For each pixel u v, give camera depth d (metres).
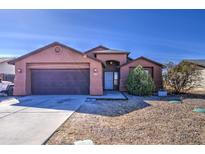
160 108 10.02
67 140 5.36
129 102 12.70
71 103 11.93
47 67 16.72
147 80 17.33
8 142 5.18
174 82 19.11
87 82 16.77
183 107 10.25
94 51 25.56
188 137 5.45
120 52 23.08
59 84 16.83
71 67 16.70
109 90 22.64
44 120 7.53
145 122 7.16
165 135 5.64
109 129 6.34
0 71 28.73
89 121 7.45
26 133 5.91
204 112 8.81
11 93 16.59
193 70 19.22
